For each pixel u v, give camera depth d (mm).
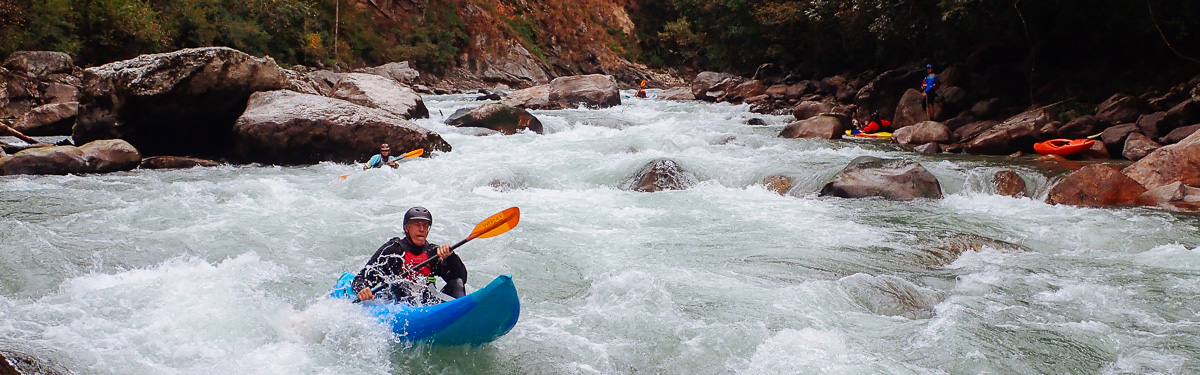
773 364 4242
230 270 5699
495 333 4266
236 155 11672
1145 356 4430
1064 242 7078
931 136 14289
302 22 29594
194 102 12078
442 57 33875
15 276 5484
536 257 6301
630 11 45062
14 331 4305
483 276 5770
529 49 37812
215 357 4086
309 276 5699
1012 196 9203
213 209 7797
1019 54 17141
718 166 10492
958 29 17500
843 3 20781
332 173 10797
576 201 8797
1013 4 15344
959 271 6145
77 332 4324
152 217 7371
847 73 24375
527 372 4148
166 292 5035
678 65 44031
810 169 10328
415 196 8945
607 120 16656
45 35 19500
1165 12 14156
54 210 7668
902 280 5621
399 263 4469
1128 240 7062
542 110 20359
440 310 4195
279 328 4512
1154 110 12828
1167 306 5215
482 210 8219
